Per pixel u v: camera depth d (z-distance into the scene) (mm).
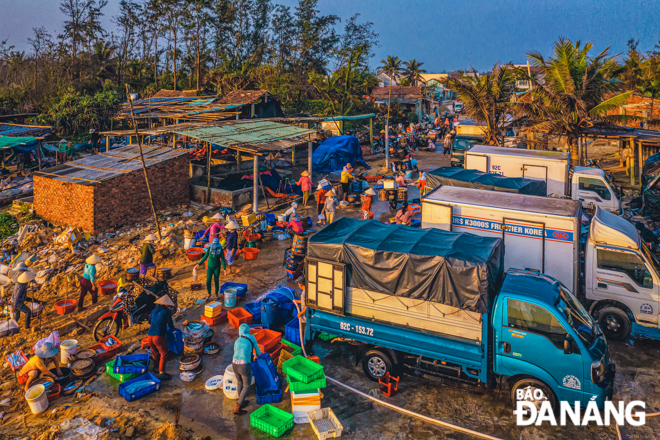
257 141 20812
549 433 7266
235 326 10594
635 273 9781
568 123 25859
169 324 8875
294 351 9211
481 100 29406
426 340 8000
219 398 8203
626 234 9844
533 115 27094
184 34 67625
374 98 62750
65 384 8711
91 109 38438
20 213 19359
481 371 7695
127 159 20125
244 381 7629
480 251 8070
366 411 7840
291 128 24422
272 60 73875
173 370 9102
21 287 11266
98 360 9398
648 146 25688
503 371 7637
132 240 16875
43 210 18766
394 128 45781
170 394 8320
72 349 9211
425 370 8273
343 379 8766
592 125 25391
